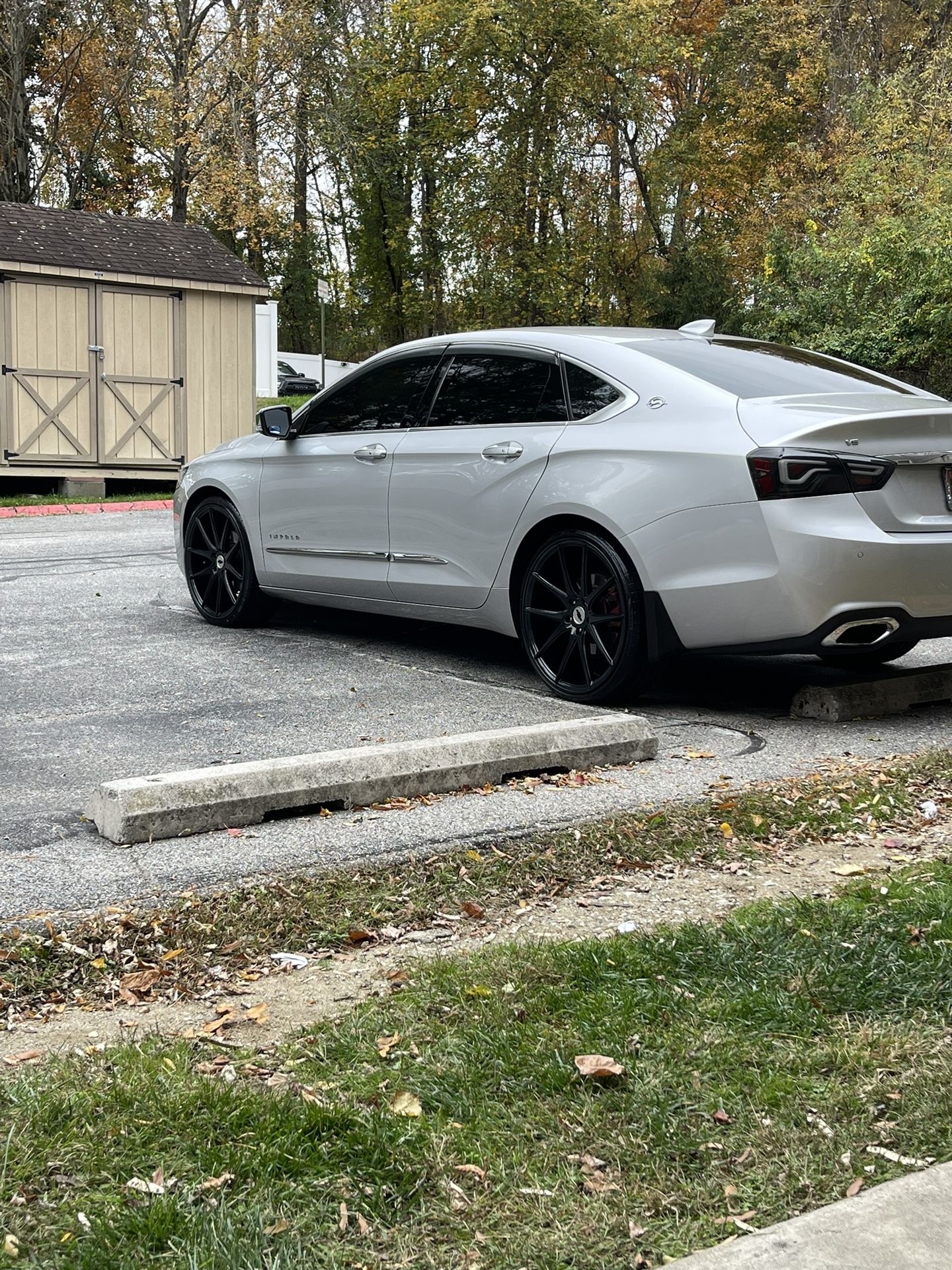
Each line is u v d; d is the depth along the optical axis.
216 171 32.53
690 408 5.61
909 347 20.16
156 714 5.62
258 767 4.27
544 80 35.84
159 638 7.39
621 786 4.66
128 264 17.33
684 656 5.75
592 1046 2.63
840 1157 2.24
